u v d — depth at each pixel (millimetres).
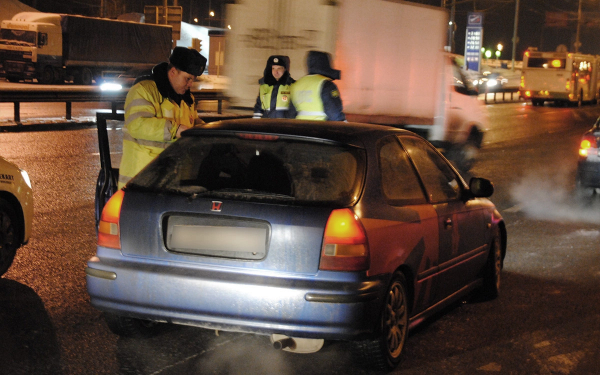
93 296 4152
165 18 28594
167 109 5246
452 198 5215
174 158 4355
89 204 9266
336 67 12188
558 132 25047
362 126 4668
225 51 11688
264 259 3879
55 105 26859
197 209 3990
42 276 6066
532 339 5059
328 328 3807
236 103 11711
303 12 11430
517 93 52906
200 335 4859
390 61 13570
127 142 5211
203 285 3889
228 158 4363
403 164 4703
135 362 4332
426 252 4578
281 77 7496
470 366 4504
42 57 33531
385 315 4168
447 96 14555
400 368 4422
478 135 15375
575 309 5820
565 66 41188
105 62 36719
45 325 4895
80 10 71438
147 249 4055
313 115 7133
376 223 4059
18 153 13461
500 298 6105
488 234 5812
